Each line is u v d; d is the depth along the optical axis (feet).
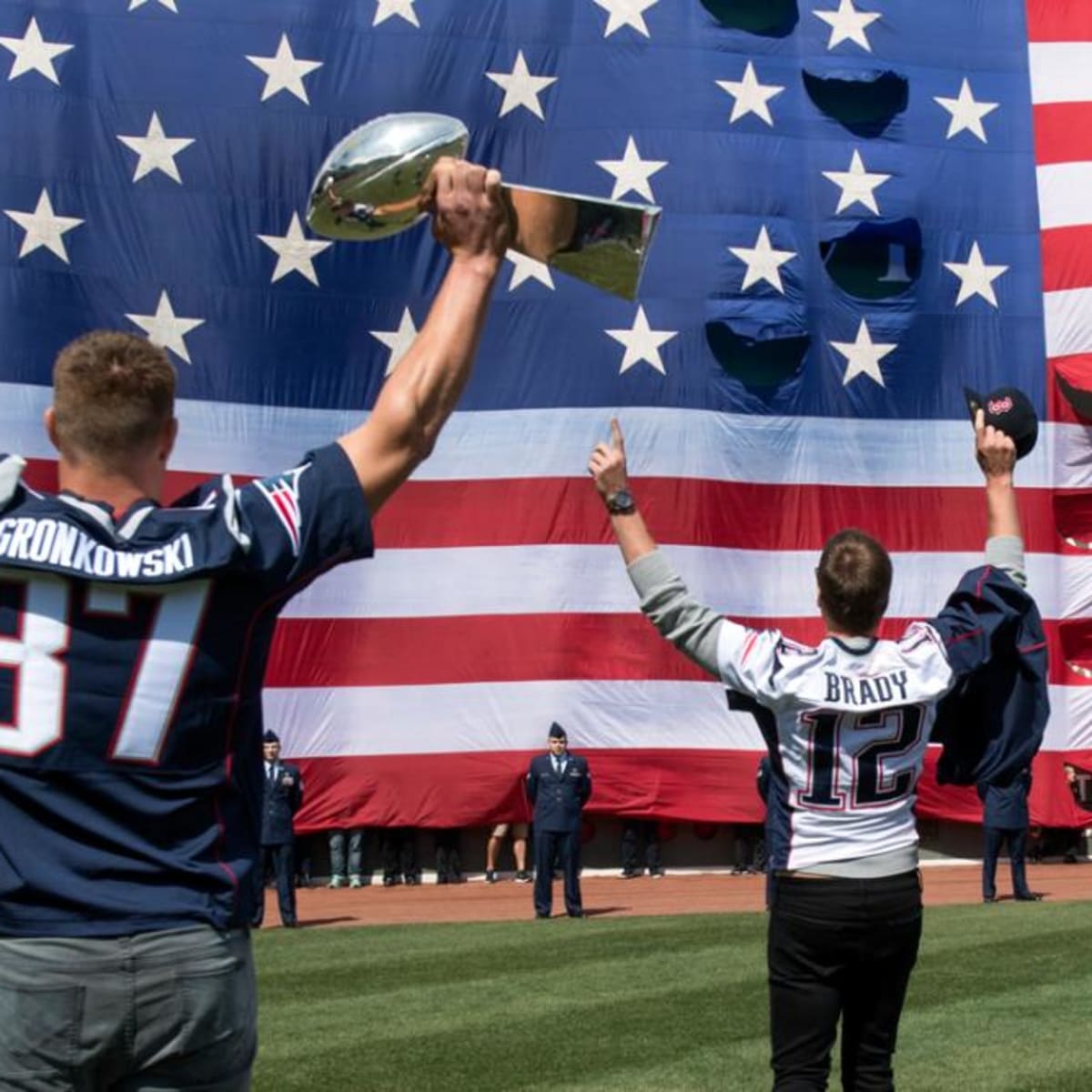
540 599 78.02
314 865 78.28
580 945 48.70
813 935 15.58
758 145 82.99
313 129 79.87
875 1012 15.92
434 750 76.74
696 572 79.66
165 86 78.74
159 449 8.71
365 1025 34.19
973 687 16.37
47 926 7.88
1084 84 86.84
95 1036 7.90
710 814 77.36
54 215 76.54
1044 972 40.68
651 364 80.38
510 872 79.82
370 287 79.97
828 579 15.94
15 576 8.12
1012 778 16.30
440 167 8.53
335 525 8.47
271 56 79.97
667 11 83.41
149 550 8.22
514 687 77.36
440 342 8.64
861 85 85.35
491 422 79.36
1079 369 83.82
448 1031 33.24
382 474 8.58
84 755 8.04
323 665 76.59
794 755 15.71
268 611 8.45
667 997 37.50
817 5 85.56
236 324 78.38
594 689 77.61
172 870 8.08
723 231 81.82
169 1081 8.11
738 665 15.76
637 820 78.54
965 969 41.19
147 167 78.07
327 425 78.89
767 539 80.84
